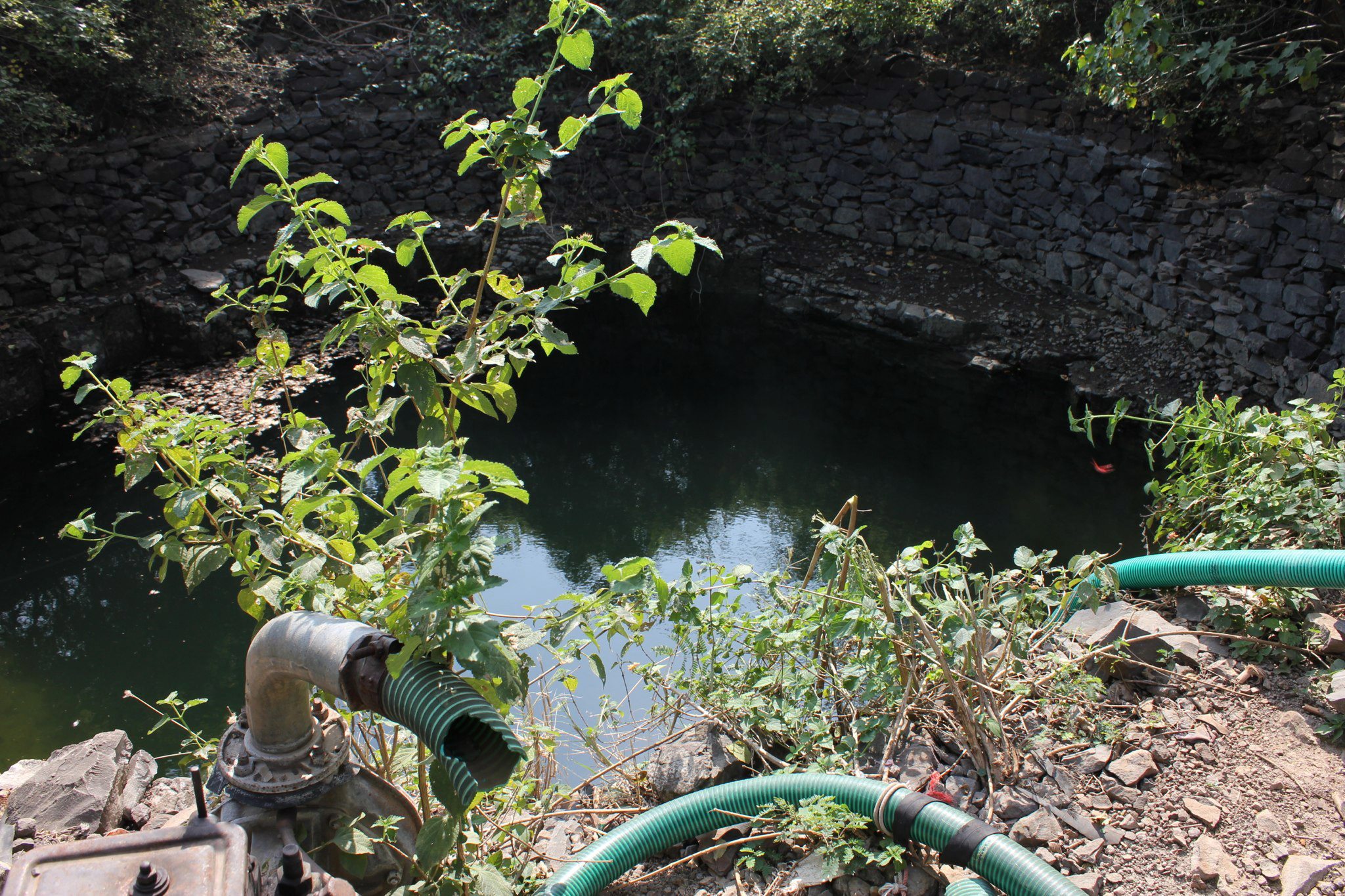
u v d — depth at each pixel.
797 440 8.02
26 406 7.98
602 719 3.54
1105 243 9.18
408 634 1.76
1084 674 3.06
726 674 3.15
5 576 6.00
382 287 2.08
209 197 9.78
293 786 1.99
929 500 6.88
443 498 1.69
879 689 2.88
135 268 9.27
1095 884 2.45
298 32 11.04
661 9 10.66
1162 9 7.32
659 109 11.12
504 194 2.13
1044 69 9.64
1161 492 4.21
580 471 7.48
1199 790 2.74
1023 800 2.67
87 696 4.94
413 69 10.95
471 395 2.18
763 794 2.54
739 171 11.37
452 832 1.84
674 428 8.28
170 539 2.18
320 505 2.10
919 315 9.59
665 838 2.50
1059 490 7.01
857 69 10.69
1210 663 3.27
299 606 2.09
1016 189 9.88
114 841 1.58
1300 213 7.37
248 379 8.61
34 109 7.72
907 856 2.45
